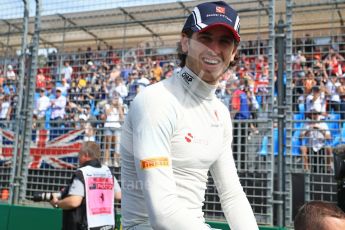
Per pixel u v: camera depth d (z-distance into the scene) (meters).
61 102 5.67
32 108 4.96
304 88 4.97
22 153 4.93
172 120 1.27
